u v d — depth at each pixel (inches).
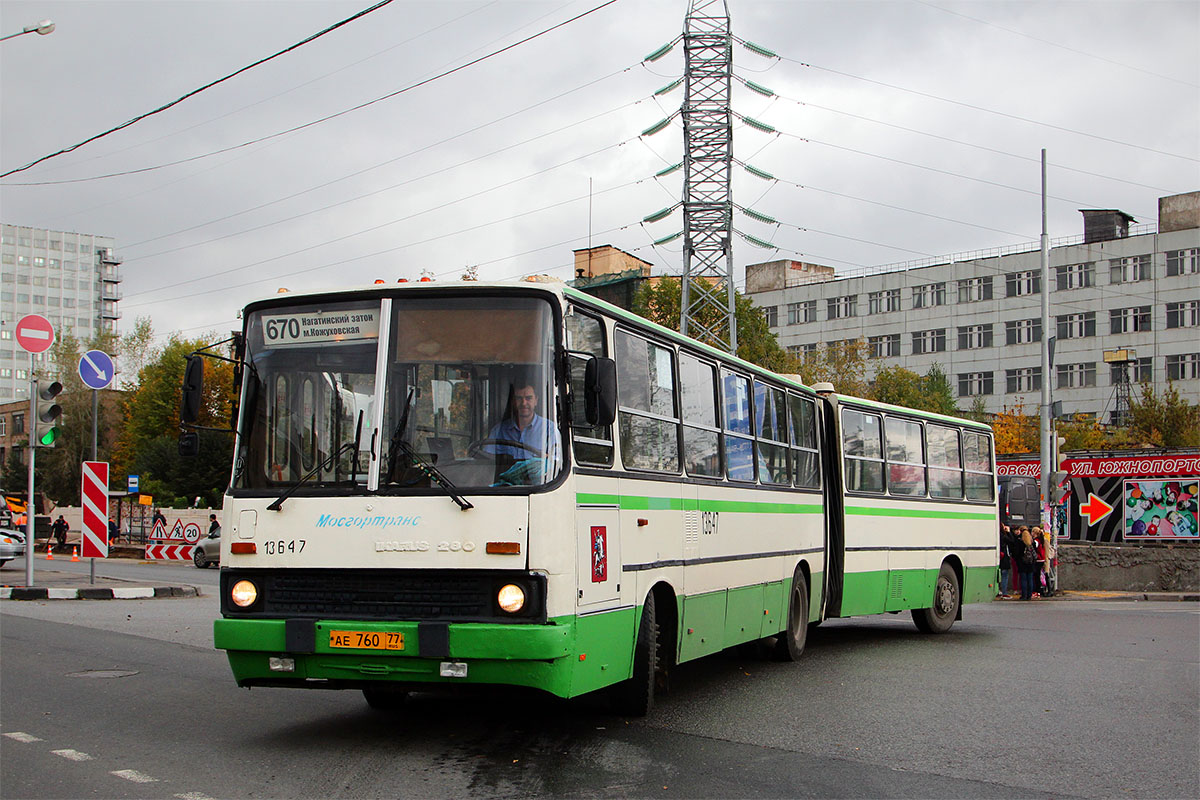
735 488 458.3
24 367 6830.7
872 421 634.2
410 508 300.0
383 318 316.5
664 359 396.2
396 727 347.9
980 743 339.3
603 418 303.3
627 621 345.7
